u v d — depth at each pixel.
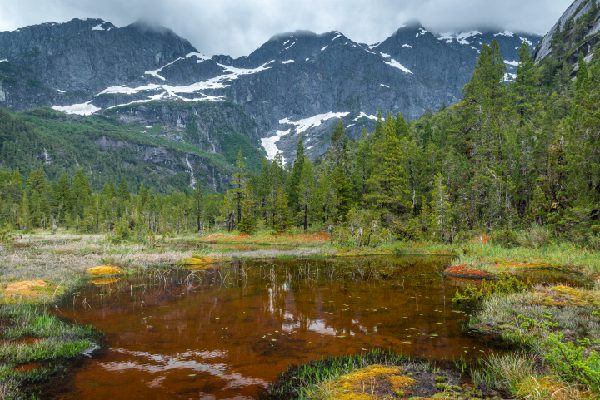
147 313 15.56
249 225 65.38
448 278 23.80
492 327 12.87
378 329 13.00
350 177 67.88
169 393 8.41
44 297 18.06
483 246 34.12
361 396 7.51
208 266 30.36
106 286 21.58
